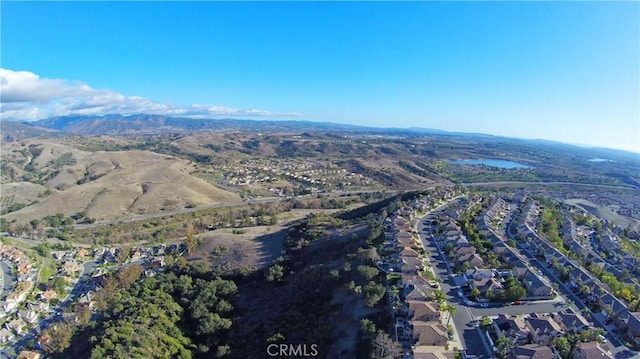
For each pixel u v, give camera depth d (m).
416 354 86.69
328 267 140.25
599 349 89.00
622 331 101.62
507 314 106.69
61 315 154.62
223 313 134.50
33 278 188.50
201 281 155.50
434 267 136.25
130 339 112.06
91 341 117.19
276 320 120.25
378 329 97.62
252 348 110.56
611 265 153.62
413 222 187.75
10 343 141.62
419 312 100.06
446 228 172.00
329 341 101.62
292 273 153.88
